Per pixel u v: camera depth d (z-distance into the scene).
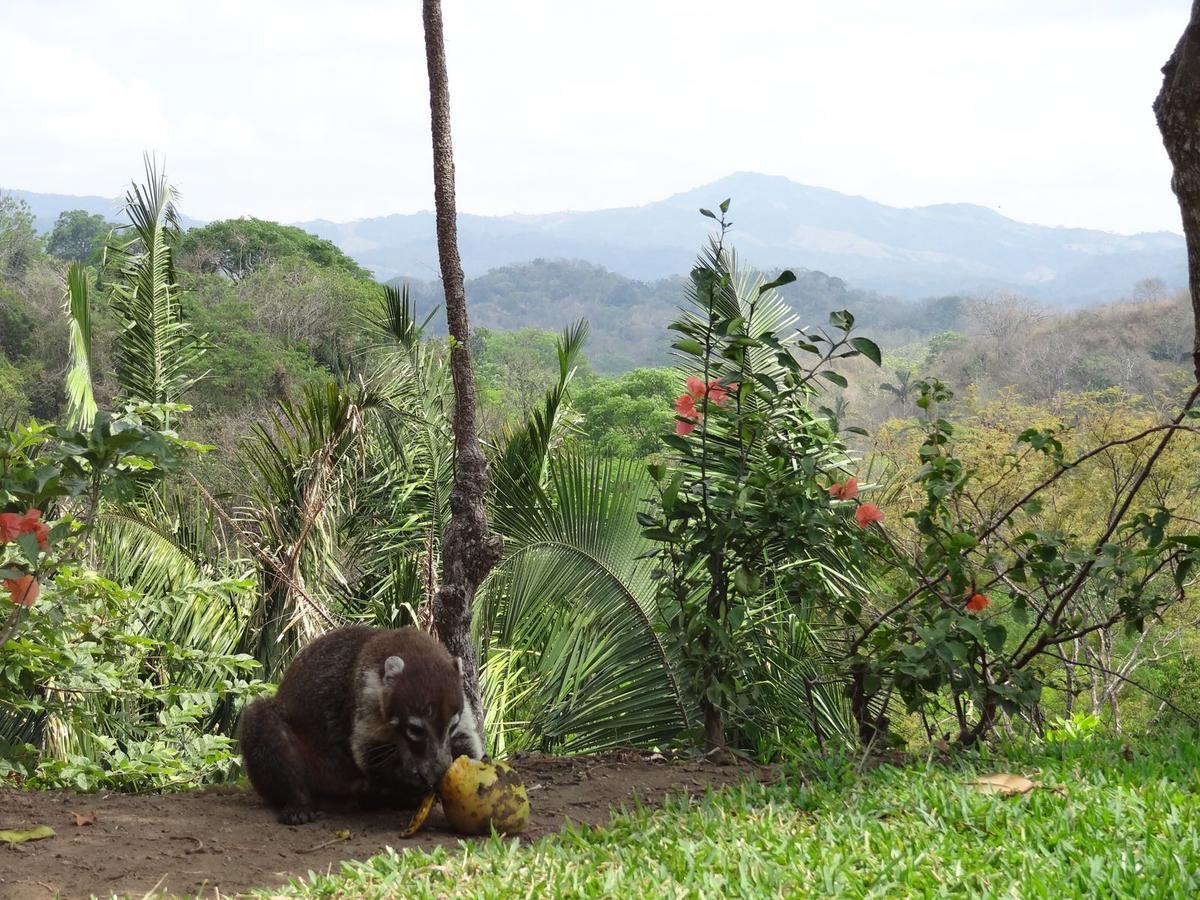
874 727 7.25
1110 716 14.20
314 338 46.78
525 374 63.25
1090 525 15.95
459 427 8.38
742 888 4.48
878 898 4.35
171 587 9.87
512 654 9.30
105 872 4.90
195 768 7.32
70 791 6.57
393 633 5.81
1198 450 16.41
